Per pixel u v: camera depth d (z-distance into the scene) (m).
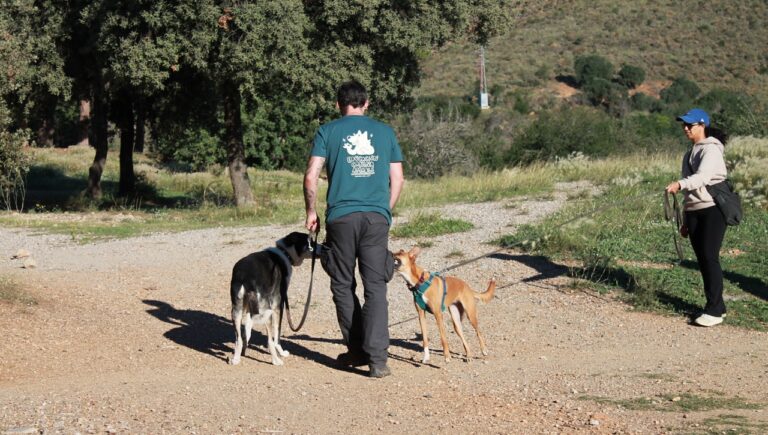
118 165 34.81
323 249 6.77
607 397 5.98
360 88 6.64
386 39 18.45
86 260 12.43
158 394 5.86
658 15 76.00
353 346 6.80
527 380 6.55
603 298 9.45
